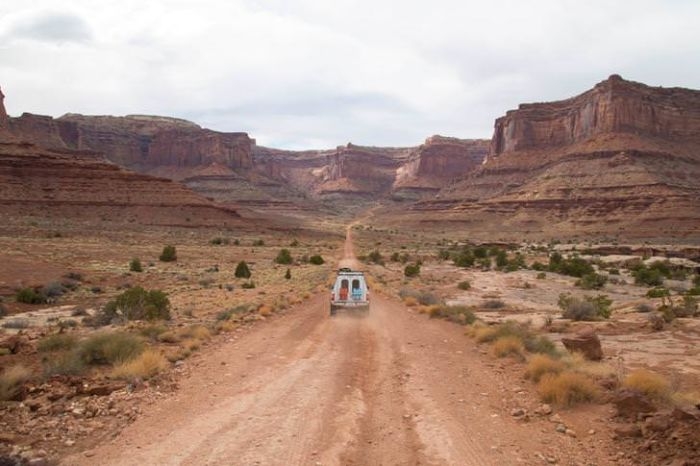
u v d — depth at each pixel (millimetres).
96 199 123125
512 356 13477
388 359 13266
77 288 36812
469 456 6961
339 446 7250
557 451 7148
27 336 17141
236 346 14594
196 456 6801
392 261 83688
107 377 10602
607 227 153625
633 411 8398
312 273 50469
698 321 22609
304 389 10141
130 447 7094
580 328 21281
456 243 146500
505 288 43938
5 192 111062
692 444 6727
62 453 6891
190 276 48031
